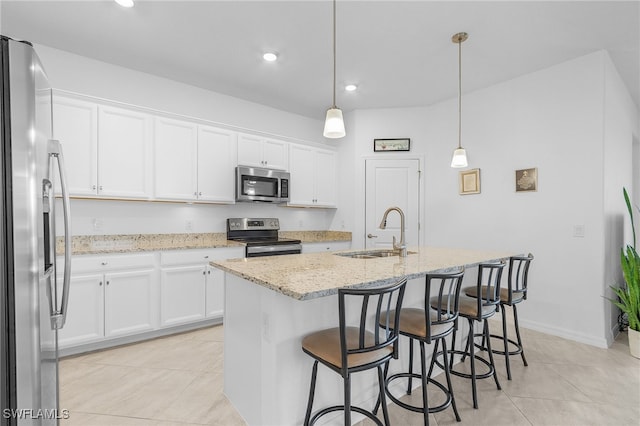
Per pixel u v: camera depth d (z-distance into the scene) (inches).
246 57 122.1
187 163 135.1
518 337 99.6
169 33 106.1
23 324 44.7
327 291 52.4
